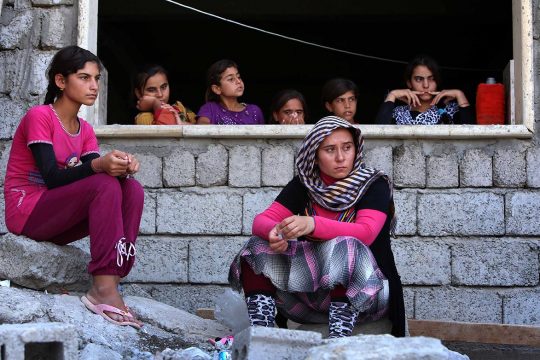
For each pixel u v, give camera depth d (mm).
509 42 11133
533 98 6039
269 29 11867
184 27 11922
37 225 5000
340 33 12031
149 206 6105
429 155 6051
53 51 6277
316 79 12617
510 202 5984
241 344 3768
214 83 6668
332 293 4297
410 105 6562
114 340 4652
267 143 6121
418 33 11938
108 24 11055
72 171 4883
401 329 4430
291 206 4621
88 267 4902
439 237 5988
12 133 6215
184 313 5320
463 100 6527
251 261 4359
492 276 5938
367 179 4531
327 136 4508
